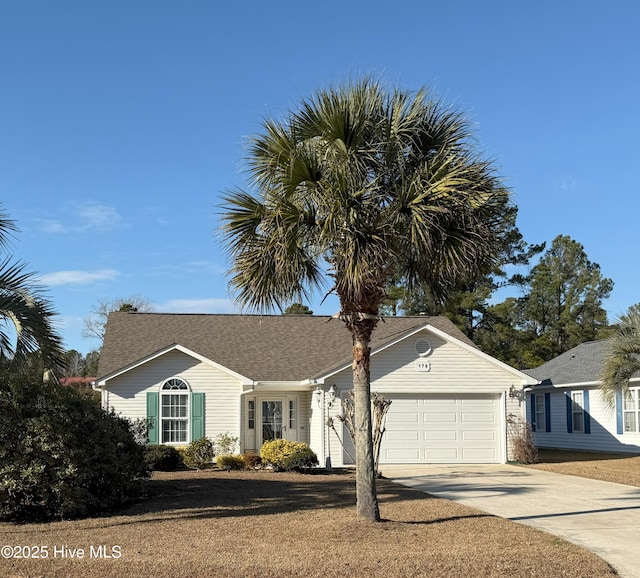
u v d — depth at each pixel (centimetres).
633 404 2677
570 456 2717
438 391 2339
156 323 2811
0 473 1189
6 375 1253
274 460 2086
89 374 5200
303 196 1115
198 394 2331
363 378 1155
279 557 934
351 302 1132
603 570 898
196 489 1628
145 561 908
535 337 4562
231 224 1141
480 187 1077
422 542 1035
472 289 4362
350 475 1991
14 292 1217
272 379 2455
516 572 874
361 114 1066
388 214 1088
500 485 1764
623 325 2231
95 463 1301
